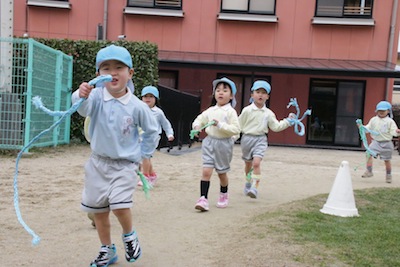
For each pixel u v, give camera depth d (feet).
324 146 50.34
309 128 51.49
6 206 15.11
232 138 16.47
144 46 36.35
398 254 10.73
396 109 70.85
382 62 49.93
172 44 51.49
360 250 10.89
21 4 50.37
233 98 17.39
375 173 29.19
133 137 9.98
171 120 36.91
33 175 21.17
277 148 46.47
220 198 16.65
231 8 51.39
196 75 51.88
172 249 11.29
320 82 51.13
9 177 20.34
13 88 28.73
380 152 25.30
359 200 17.79
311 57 51.26
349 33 50.72
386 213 15.64
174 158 31.53
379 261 10.17
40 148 30.42
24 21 50.57
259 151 18.75
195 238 12.26
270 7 51.31
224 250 11.09
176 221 14.24
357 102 51.01
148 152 10.57
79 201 16.31
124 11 50.52
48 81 30.45
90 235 12.23
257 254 10.44
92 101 9.57
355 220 14.21
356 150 49.08
